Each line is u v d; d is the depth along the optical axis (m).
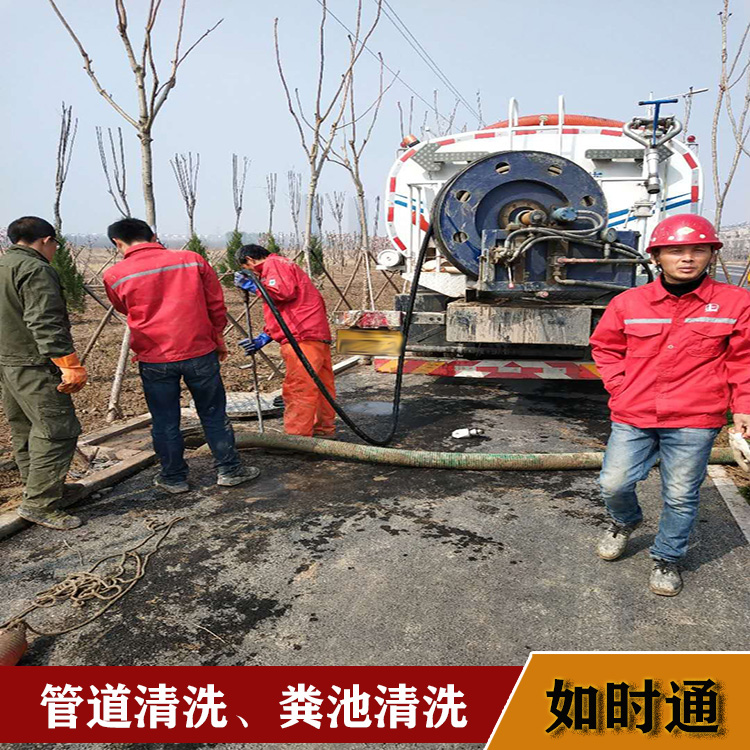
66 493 4.00
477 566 3.23
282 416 6.07
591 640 2.62
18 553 3.45
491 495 4.13
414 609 2.85
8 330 3.50
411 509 3.92
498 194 5.00
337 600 2.93
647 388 2.85
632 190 6.06
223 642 2.65
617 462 3.00
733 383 2.73
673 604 2.88
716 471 4.40
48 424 3.60
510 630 2.69
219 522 3.78
